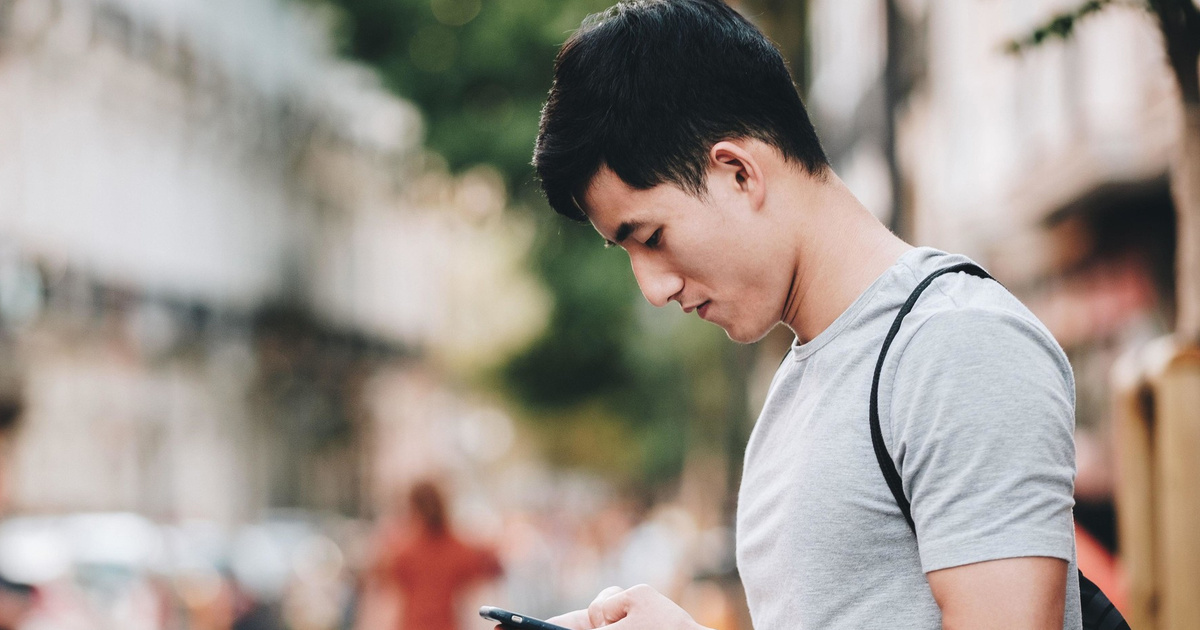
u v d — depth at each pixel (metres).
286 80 29.89
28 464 18.88
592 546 24.58
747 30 1.58
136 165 22.80
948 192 12.68
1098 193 8.00
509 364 26.78
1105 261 8.88
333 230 33.75
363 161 35.53
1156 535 2.56
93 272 21.03
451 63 15.92
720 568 8.39
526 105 15.94
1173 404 2.44
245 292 27.61
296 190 31.17
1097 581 3.36
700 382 19.72
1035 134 9.82
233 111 26.89
